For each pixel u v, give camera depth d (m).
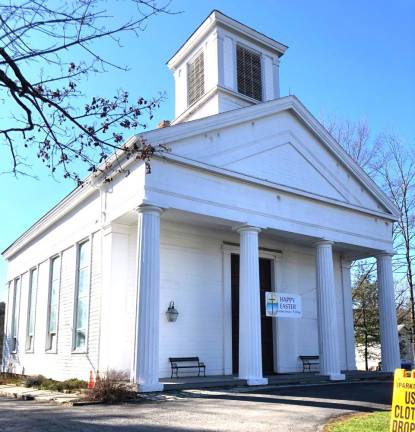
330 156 23.09
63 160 7.00
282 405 12.75
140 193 16.42
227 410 11.95
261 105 20.50
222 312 21.00
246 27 25.22
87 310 19.72
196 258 20.70
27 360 26.61
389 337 23.27
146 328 15.27
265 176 20.16
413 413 6.92
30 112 6.21
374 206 24.39
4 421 10.82
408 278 36.47
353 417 10.86
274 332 22.91
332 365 20.11
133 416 11.16
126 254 18.83
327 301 20.77
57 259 24.45
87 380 18.61
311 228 20.91
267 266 23.58
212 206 17.80
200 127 18.16
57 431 9.48
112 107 6.90
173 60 27.58
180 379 17.83
